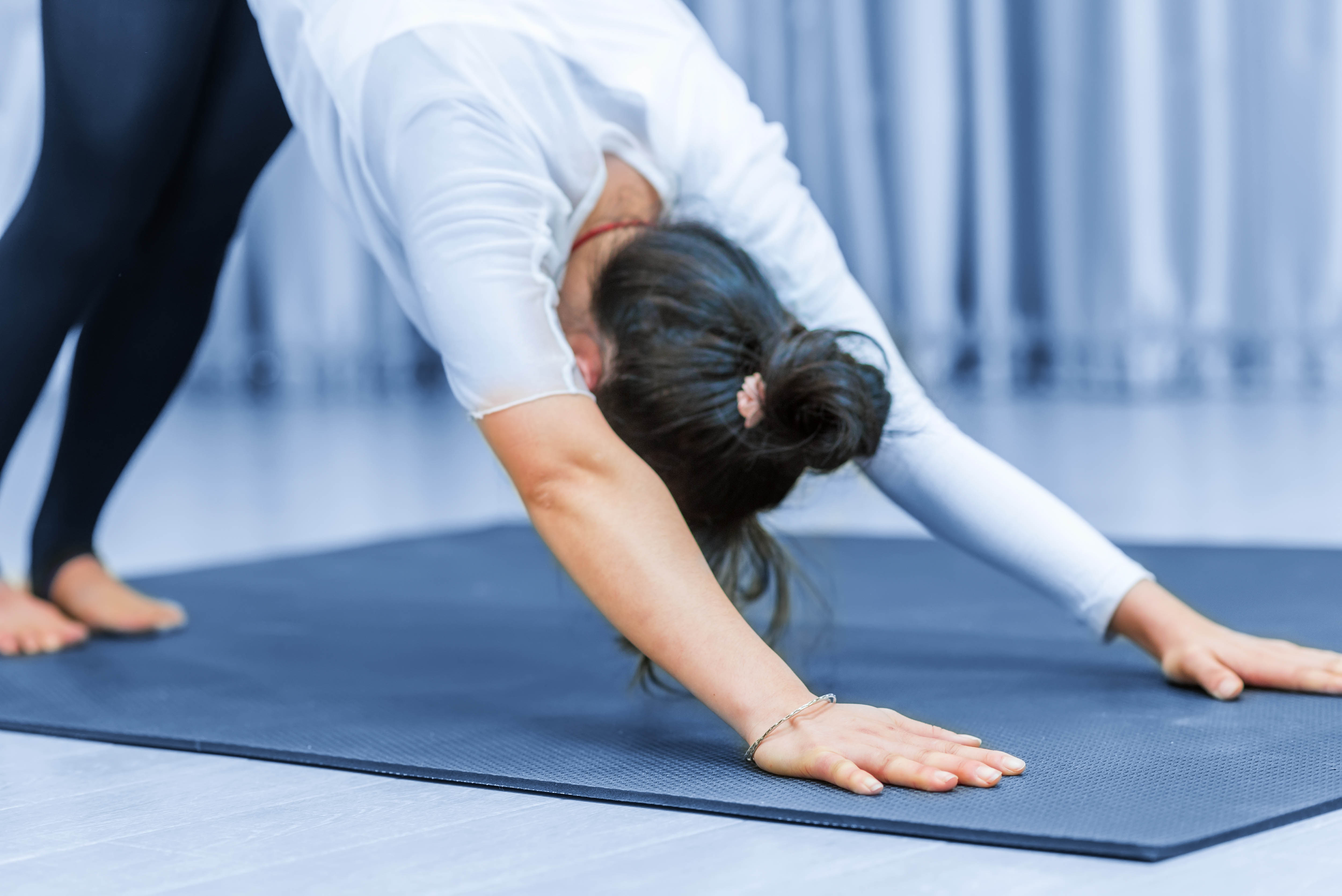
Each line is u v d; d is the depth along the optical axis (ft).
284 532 12.06
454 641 7.00
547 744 4.81
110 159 6.16
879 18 22.79
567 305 4.83
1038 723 4.84
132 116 6.11
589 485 4.34
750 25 23.30
